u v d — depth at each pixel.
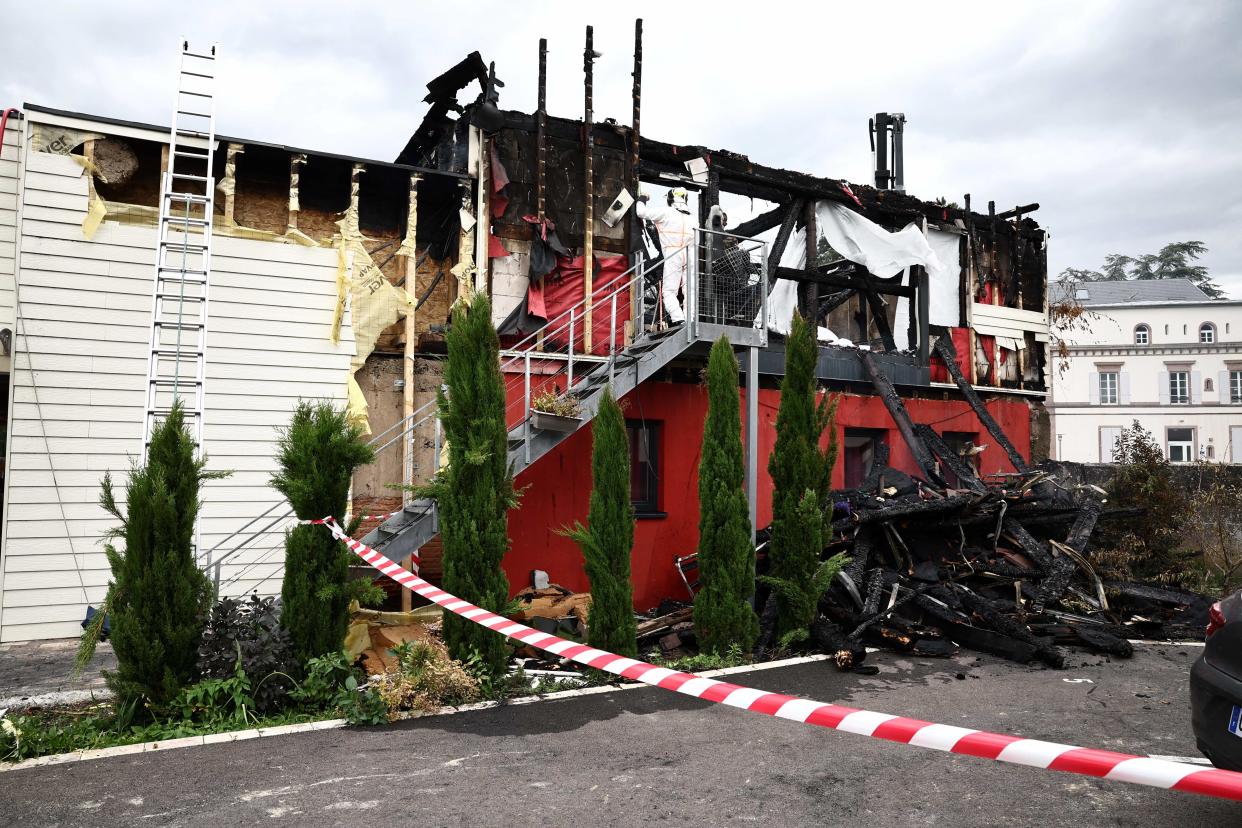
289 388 9.41
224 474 6.24
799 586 8.45
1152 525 12.14
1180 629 9.40
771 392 12.45
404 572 5.97
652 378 11.27
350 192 9.87
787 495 8.66
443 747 5.39
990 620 8.68
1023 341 15.74
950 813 4.38
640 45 11.15
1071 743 5.63
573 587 10.35
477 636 6.87
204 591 6.07
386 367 9.92
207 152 9.15
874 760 5.20
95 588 8.62
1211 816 4.37
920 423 13.62
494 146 10.20
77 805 4.38
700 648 8.23
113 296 8.79
